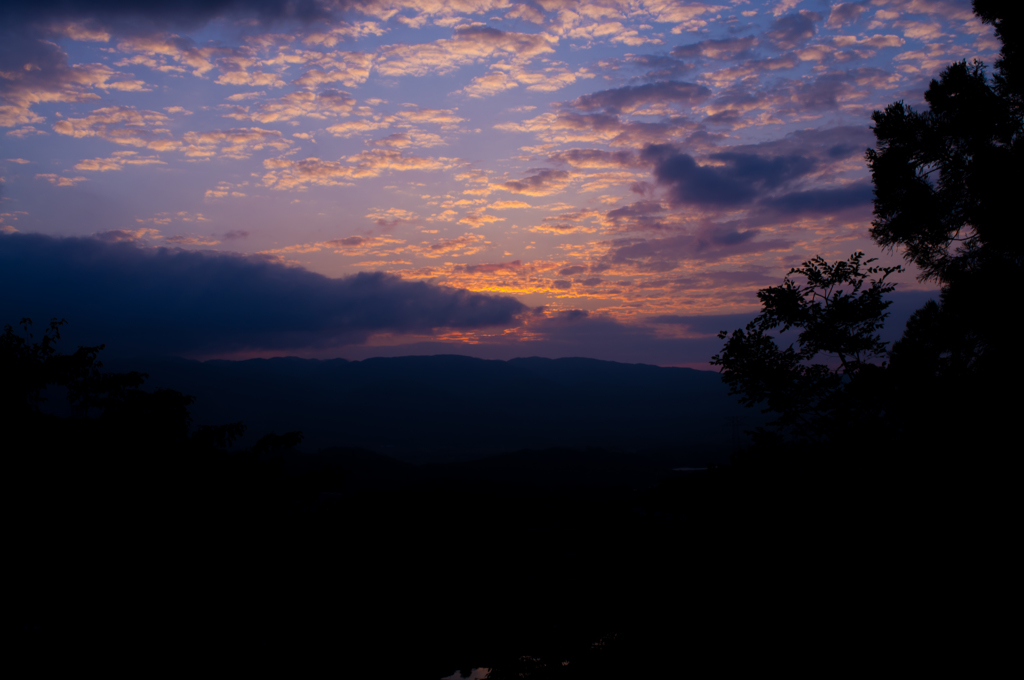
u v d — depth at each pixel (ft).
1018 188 38.40
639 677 33.17
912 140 42.70
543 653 38.93
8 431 43.78
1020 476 31.19
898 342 39.42
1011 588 28.78
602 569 42.16
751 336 40.14
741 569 34.78
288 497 52.95
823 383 39.27
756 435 38.58
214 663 43.14
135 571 45.03
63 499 44.42
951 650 27.68
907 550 31.86
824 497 34.65
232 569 48.67
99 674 37.60
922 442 34.60
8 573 41.50
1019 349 35.63
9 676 35.35
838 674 28.78
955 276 40.65
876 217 45.37
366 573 67.97
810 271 40.14
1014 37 40.78
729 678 31.01
